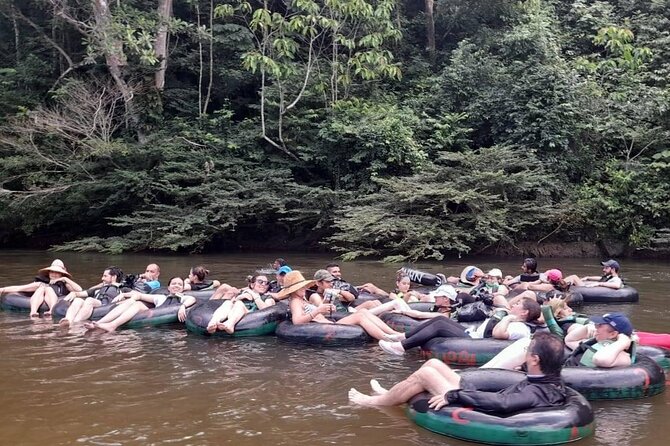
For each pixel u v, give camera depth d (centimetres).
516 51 1992
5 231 2156
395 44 2308
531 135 1798
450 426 404
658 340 615
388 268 1443
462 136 1936
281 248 2030
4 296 890
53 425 425
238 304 741
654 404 478
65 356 621
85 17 2150
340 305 802
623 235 1728
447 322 623
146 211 1905
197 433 411
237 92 2308
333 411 457
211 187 1902
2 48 2472
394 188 1691
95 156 1970
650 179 1730
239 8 2116
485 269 1414
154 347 666
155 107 2084
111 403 473
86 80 2122
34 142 1995
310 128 2031
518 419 390
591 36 1961
